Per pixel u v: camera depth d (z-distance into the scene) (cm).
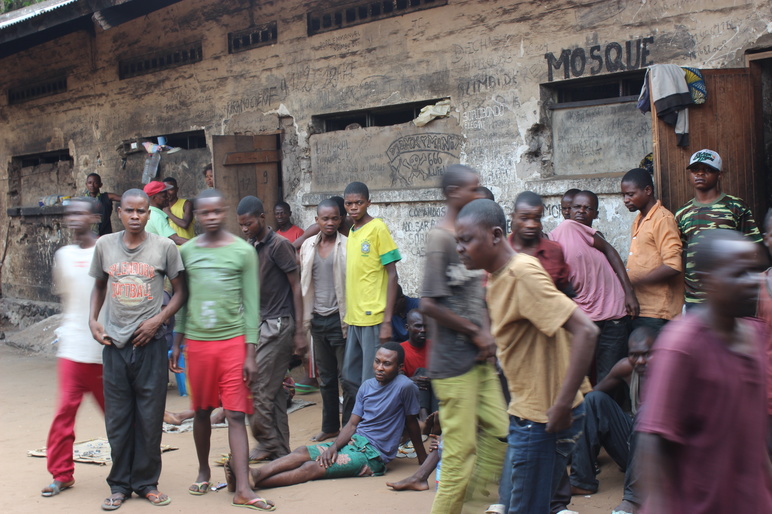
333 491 467
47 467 480
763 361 234
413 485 464
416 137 761
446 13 730
